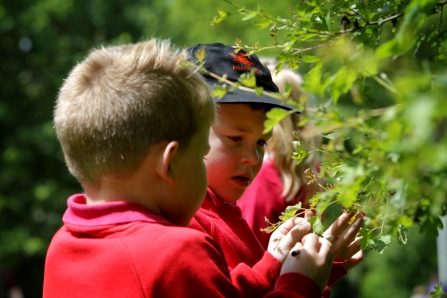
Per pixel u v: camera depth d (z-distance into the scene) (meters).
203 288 1.28
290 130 2.71
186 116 1.41
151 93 1.38
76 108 1.42
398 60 0.97
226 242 1.70
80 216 1.43
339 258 1.53
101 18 15.64
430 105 0.75
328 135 1.29
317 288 1.36
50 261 1.48
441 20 1.21
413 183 0.90
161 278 1.28
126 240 1.34
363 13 1.22
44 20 14.89
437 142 0.85
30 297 14.29
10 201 13.48
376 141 0.90
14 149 13.74
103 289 1.33
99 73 1.45
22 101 14.48
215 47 1.85
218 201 1.77
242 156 1.77
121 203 1.38
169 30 15.20
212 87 1.74
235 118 1.75
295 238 1.51
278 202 2.63
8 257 13.33
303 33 1.22
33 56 14.96
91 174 1.42
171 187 1.40
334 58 1.19
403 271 12.46
